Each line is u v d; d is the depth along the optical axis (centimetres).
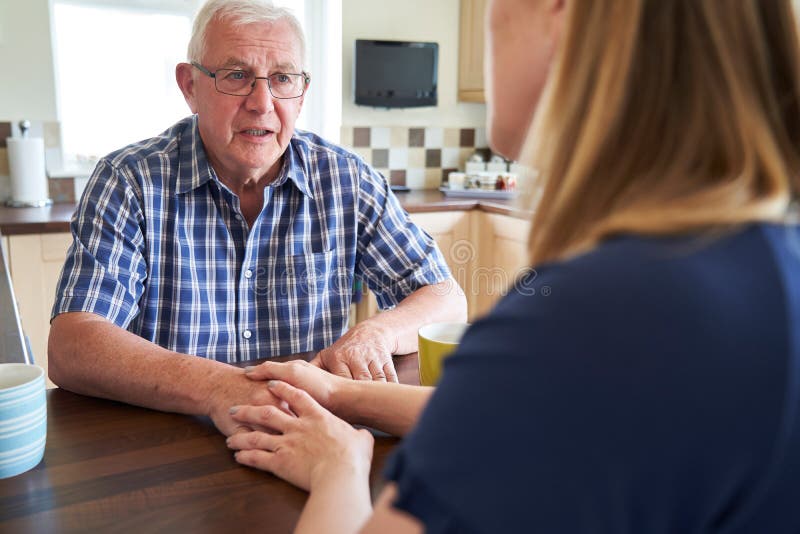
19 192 271
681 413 32
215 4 142
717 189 36
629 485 32
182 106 318
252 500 74
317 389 95
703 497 33
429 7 349
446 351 101
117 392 103
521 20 48
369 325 132
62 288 129
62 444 87
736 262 35
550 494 33
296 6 338
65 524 68
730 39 39
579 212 41
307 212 161
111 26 295
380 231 167
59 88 288
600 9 41
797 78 41
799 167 40
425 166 368
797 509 33
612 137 40
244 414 89
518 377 34
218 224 151
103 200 139
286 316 159
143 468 81
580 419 33
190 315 150
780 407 32
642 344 33
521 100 50
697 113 39
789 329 33
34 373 82
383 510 42
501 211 297
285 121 146
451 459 35
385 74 336
